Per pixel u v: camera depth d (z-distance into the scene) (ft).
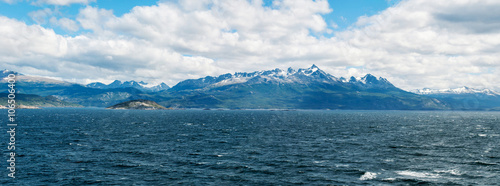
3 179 148.25
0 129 380.37
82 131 369.30
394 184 144.56
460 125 552.82
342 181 149.28
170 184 143.54
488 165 182.29
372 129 436.76
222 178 153.99
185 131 386.32
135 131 378.73
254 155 212.43
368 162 190.60
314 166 179.11
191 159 197.57
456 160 197.16
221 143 271.08
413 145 262.26
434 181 149.07
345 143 273.75
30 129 385.29
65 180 148.46
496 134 368.27
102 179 150.71
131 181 147.95
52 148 234.58
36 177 152.76
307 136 331.98
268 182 147.54
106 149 232.94
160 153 217.77
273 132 378.73
